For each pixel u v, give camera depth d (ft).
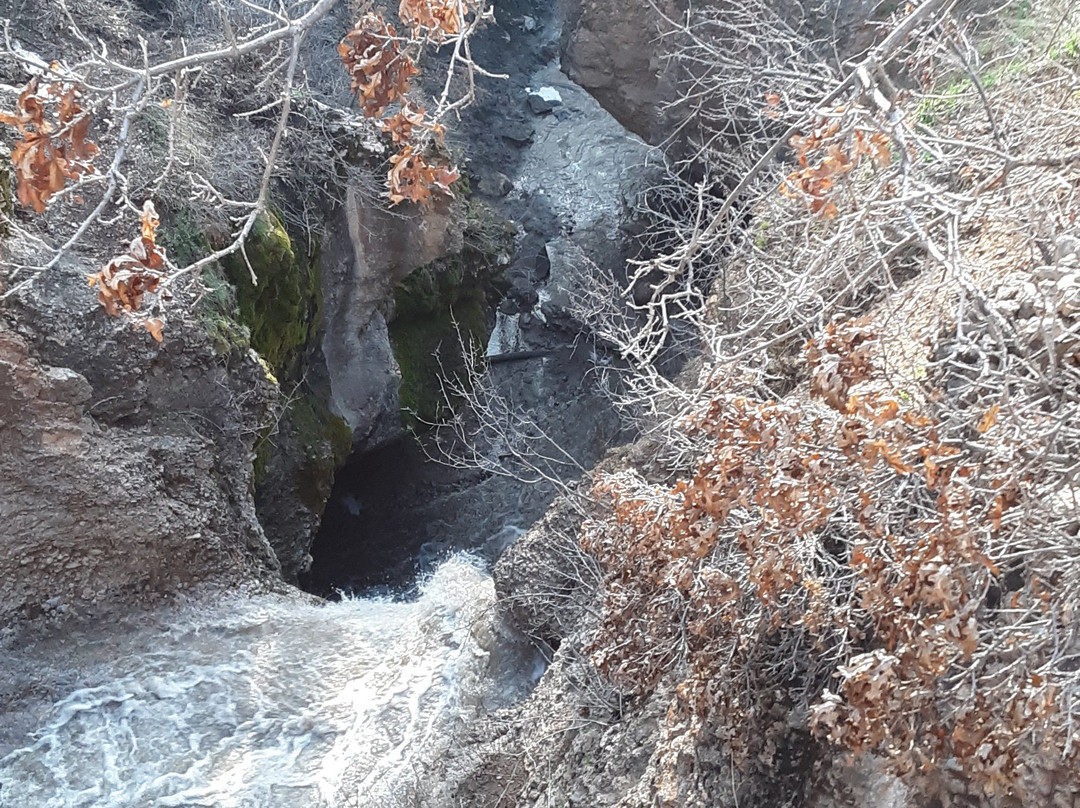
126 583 18.54
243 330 21.07
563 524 17.37
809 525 5.22
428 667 18.28
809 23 18.90
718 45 21.01
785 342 9.90
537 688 15.53
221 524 20.07
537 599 17.13
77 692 17.37
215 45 22.20
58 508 17.60
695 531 5.60
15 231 16.88
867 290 8.84
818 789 7.16
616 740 11.44
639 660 8.95
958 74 12.43
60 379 17.29
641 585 8.71
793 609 7.27
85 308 17.76
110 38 21.24
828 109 6.28
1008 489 4.41
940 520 4.37
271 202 23.67
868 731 4.90
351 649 19.03
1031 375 5.25
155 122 19.83
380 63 7.16
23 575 17.48
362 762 16.26
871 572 4.87
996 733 4.97
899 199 4.98
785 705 7.61
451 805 14.38
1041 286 5.12
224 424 20.29
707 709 7.72
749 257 10.11
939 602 4.26
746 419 4.99
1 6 19.48
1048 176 5.85
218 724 17.22
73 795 15.74
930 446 4.31
